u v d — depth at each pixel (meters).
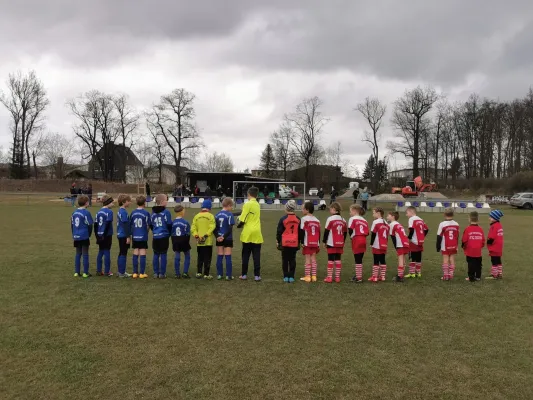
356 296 7.47
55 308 6.50
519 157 69.81
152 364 4.53
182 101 61.81
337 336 5.43
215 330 5.60
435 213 32.19
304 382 4.16
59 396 3.85
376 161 65.62
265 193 36.12
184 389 3.99
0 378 4.18
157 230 8.74
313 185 79.56
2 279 8.48
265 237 16.03
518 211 35.72
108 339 5.23
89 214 8.91
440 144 75.12
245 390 3.99
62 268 9.66
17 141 63.06
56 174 77.31
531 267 10.49
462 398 3.90
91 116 65.56
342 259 11.60
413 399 3.88
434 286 8.34
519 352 4.97
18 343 5.07
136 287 7.94
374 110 63.97
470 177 72.81
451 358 4.78
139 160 79.81
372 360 4.70
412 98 63.53
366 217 25.89
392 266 10.63
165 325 5.78
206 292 7.62
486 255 12.41
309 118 65.25
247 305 6.79
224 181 39.72
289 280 8.58
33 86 62.31
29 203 34.75
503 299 7.34
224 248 8.80
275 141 74.38
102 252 8.91
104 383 4.10
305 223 8.56
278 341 5.23
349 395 3.92
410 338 5.38
